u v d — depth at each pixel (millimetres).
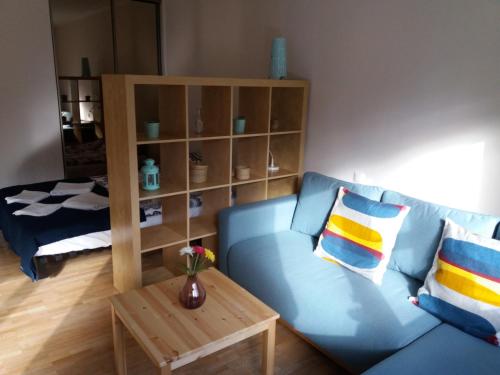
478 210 2398
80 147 4574
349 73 2959
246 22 3748
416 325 1938
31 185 3748
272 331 1983
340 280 2309
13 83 4043
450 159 2480
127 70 4727
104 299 2818
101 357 2258
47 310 2670
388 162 2812
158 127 2676
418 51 2535
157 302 2029
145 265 3328
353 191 2723
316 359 2281
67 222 2941
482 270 1890
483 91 2277
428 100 2533
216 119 3000
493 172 2301
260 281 2441
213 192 3182
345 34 2938
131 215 2578
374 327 1938
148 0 4672
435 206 2320
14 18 3939
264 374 2061
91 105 4562
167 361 1631
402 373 1615
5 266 3250
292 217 3102
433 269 2102
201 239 3283
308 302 2174
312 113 3287
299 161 3373
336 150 3152
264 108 3137
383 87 2758
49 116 4281
